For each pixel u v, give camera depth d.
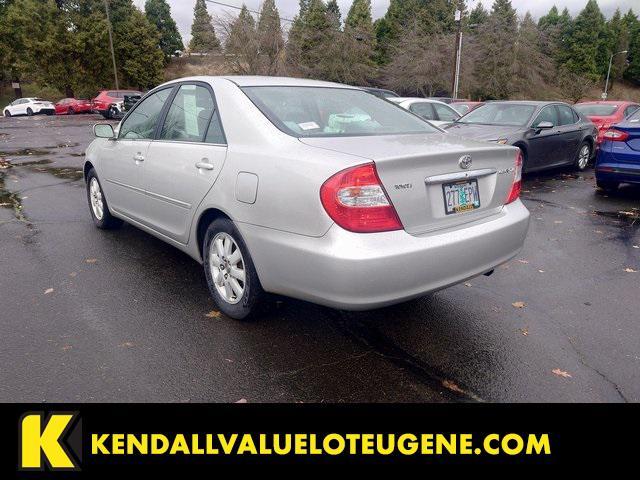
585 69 61.62
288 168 2.58
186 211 3.39
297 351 2.87
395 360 2.81
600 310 3.50
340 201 2.36
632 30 74.75
